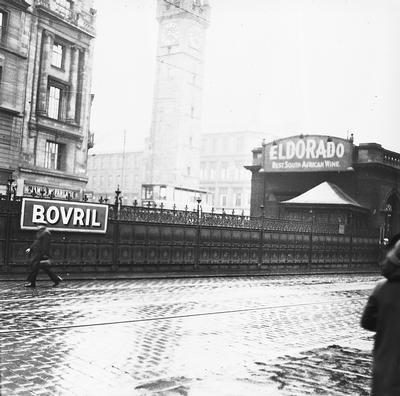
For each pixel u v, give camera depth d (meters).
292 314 11.35
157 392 5.26
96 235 17.70
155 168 76.12
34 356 6.53
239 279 19.94
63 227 16.67
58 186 38.28
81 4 40.44
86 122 41.56
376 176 36.03
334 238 29.50
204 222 21.61
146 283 16.36
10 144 33.91
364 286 19.41
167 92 76.12
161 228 19.83
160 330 8.70
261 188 40.66
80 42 40.72
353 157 36.12
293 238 26.42
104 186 93.31
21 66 34.59
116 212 18.28
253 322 10.05
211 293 14.45
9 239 15.57
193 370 6.34
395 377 3.18
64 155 39.62
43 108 36.78
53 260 16.55
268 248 24.75
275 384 5.72
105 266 17.98
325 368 6.62
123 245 18.53
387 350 3.27
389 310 3.32
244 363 6.78
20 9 34.09
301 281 20.61
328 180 37.50
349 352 7.70
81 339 7.64
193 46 76.75
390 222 38.75
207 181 96.25
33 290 12.92
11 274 15.46
